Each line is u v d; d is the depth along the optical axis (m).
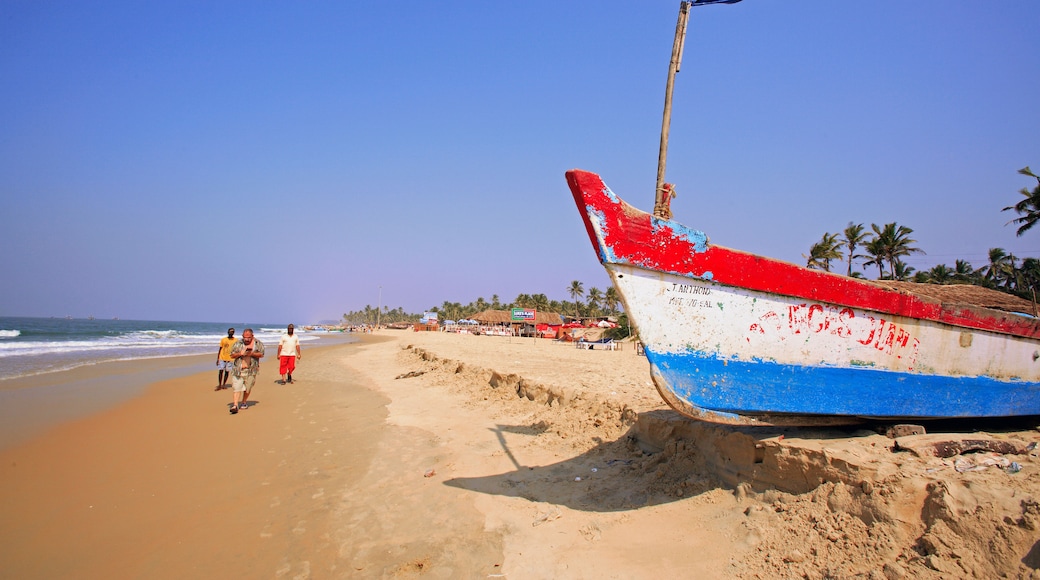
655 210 5.84
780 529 4.36
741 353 5.27
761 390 5.32
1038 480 4.09
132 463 7.66
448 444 8.41
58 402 12.55
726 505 5.01
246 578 4.49
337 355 31.38
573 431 8.30
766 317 5.36
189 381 16.97
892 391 5.72
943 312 5.91
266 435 9.36
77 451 8.25
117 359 25.23
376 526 5.43
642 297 4.96
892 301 5.71
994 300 10.37
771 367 5.35
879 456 4.54
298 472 7.22
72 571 4.60
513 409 10.62
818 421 5.57
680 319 5.09
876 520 3.99
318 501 6.15
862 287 5.63
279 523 5.56
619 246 4.91
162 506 6.04
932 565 3.51
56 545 5.08
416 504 5.95
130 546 5.07
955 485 3.94
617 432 7.69
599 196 4.89
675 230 5.13
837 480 4.38
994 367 6.21
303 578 4.46
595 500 5.74
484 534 5.12
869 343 5.65
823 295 5.51
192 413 11.41
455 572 4.46
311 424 10.27
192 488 6.62
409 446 8.40
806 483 4.62
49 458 7.86
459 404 11.91
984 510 3.68
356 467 7.39
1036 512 3.50
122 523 5.59
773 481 4.88
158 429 9.82
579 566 4.43
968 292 10.61
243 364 11.66
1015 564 3.34
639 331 4.93
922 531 3.83
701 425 6.03
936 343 5.93
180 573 4.57
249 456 8.02
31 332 59.44
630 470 6.36
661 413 7.15
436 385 15.05
